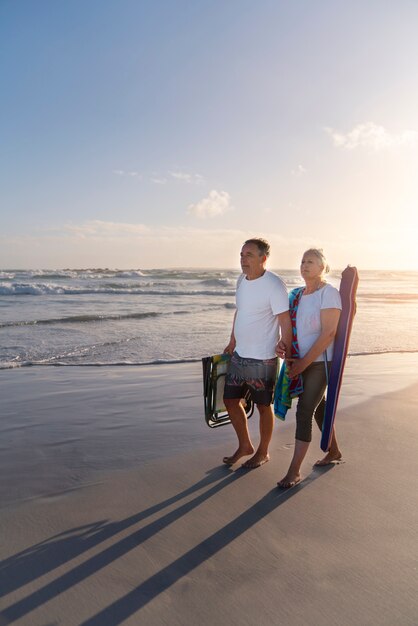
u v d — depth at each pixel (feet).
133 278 159.22
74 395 21.65
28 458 14.24
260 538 9.87
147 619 7.57
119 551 9.39
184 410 19.42
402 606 7.86
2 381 24.36
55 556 9.20
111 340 37.06
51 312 56.34
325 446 12.75
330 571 8.77
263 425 13.58
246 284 13.28
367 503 11.40
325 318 12.34
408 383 23.89
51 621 7.51
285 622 7.52
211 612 7.73
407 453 14.60
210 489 12.18
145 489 12.18
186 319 50.62
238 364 13.44
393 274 328.29
